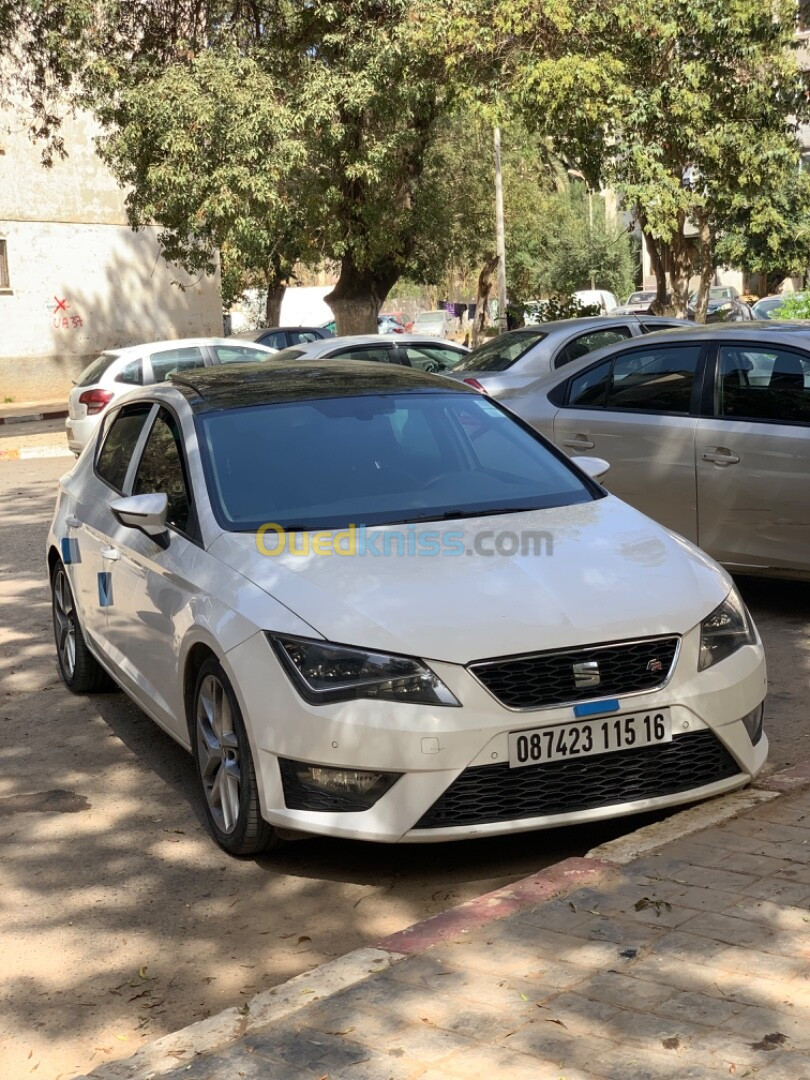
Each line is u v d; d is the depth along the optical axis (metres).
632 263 62.00
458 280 59.19
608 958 3.28
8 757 5.79
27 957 3.87
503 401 8.69
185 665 4.72
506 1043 2.91
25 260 31.86
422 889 4.19
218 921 4.05
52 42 20.55
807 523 7.17
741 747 4.33
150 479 5.67
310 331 22.73
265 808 4.18
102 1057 3.29
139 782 5.39
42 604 8.99
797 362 7.34
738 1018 2.95
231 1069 2.88
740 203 20.30
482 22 20.09
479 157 33.91
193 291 35.62
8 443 21.30
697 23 18.59
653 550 4.71
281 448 5.27
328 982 3.25
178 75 19.62
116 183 33.50
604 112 19.06
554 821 4.02
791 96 19.80
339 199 22.52
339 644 4.05
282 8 20.55
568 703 4.02
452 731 3.92
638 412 7.96
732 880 3.71
